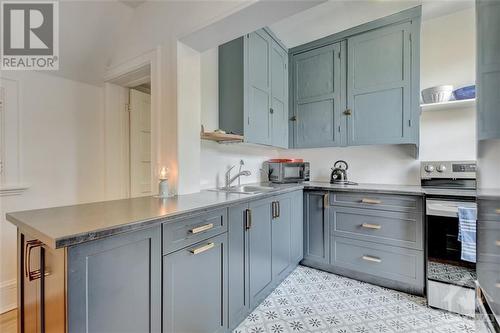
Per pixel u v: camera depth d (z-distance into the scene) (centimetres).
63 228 88
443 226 185
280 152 335
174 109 173
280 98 272
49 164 203
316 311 183
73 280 81
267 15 146
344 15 238
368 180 279
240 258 165
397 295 204
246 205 171
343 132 258
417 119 223
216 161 238
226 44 226
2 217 180
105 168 230
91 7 181
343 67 257
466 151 227
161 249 111
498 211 76
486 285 87
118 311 94
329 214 243
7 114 181
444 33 238
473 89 206
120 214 112
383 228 216
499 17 75
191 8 163
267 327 165
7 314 178
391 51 233
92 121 229
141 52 192
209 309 138
